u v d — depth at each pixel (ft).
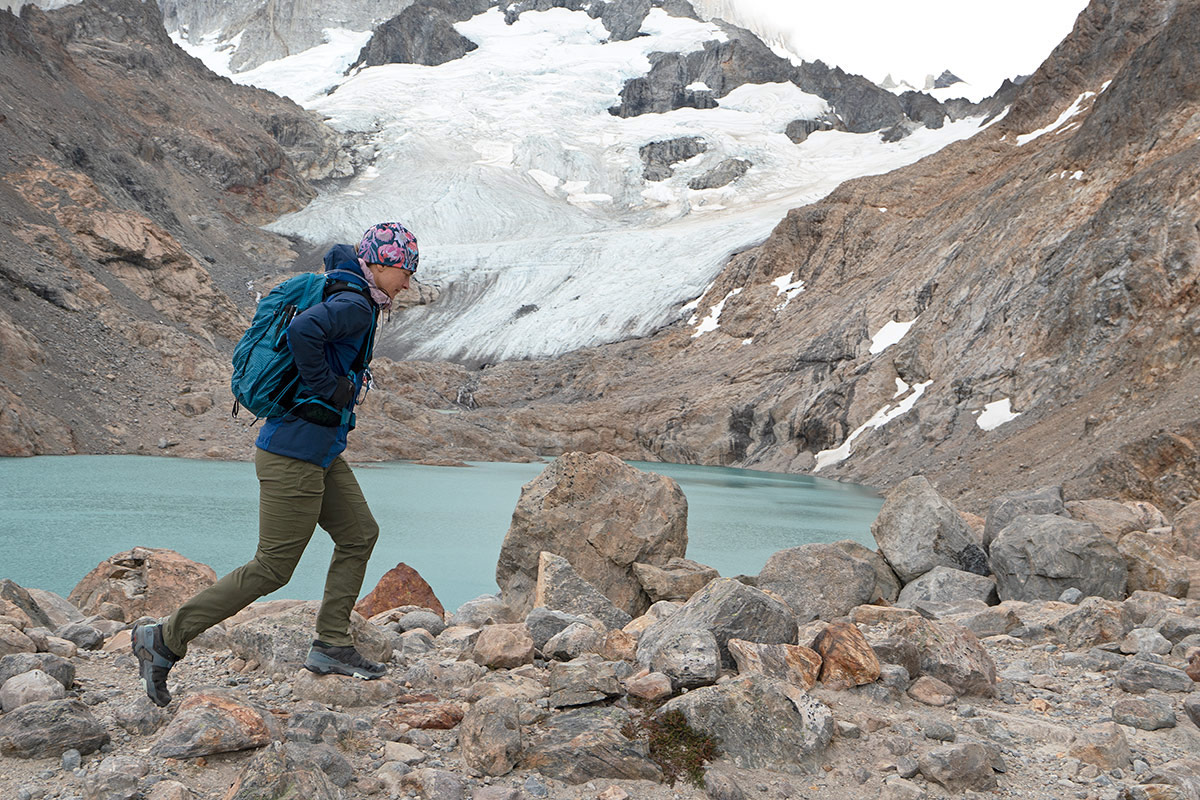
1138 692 15.17
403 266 11.59
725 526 72.08
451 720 11.73
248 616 17.01
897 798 10.32
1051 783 11.10
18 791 9.02
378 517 68.74
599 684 12.31
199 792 9.25
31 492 70.38
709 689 11.73
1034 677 16.01
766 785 10.53
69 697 11.77
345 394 11.35
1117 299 109.50
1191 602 20.85
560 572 19.43
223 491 75.25
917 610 22.65
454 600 40.29
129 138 376.07
